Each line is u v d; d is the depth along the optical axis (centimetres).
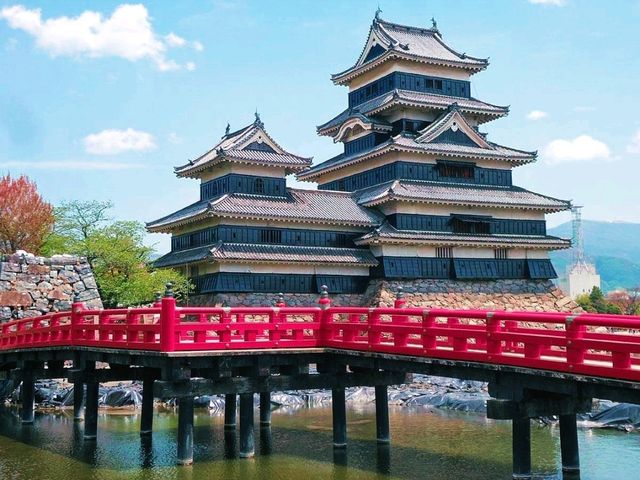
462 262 6838
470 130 7156
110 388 4744
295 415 4316
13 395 4650
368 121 7200
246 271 5953
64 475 2727
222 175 6356
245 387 2833
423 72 7556
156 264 6588
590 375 1916
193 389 2736
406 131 7262
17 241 6294
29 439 3438
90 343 3106
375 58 7494
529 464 2222
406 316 2791
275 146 6438
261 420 3812
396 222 6550
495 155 7156
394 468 2819
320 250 6297
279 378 2909
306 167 6500
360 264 6331
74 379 3275
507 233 7144
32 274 4697
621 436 3516
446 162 7006
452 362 2355
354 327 2819
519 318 2142
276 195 6400
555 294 7238
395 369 2680
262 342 2847
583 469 2806
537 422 3909
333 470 2789
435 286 6612
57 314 3503
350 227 6519
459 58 7775
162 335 2636
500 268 7050
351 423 3938
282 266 6116
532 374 2108
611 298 15362
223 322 2777
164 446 3272
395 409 4556
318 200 6594
